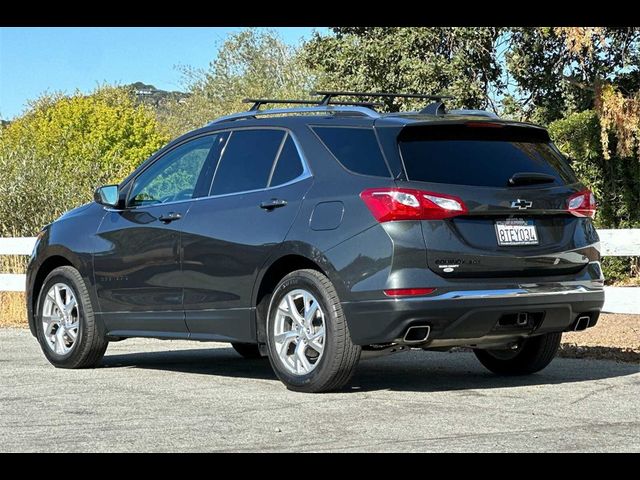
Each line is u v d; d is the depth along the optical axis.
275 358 7.50
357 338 7.02
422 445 5.52
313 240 7.21
